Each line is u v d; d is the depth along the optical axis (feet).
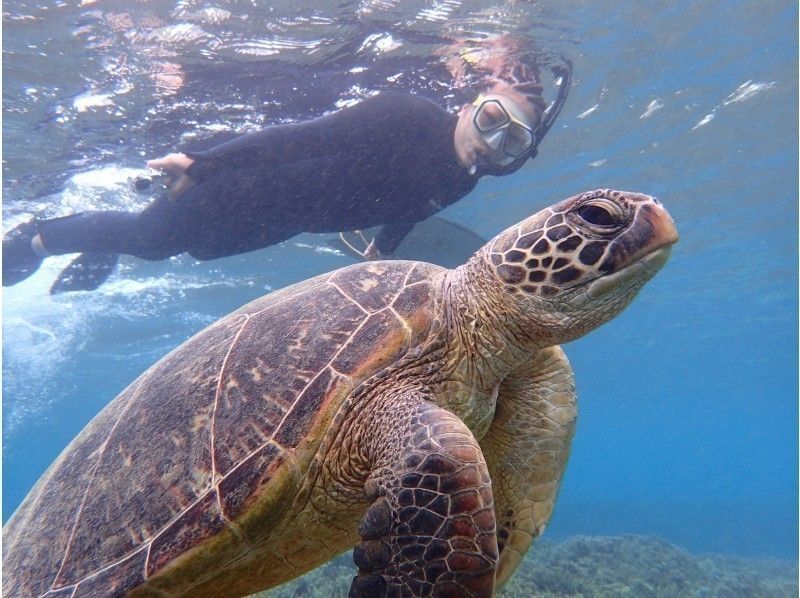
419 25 4.86
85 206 7.02
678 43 5.74
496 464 2.13
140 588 1.48
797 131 7.89
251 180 4.04
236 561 1.60
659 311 17.44
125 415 1.90
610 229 1.76
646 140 7.79
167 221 4.23
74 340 14.93
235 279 11.51
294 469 1.60
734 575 10.14
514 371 2.10
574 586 6.86
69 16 4.42
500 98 4.07
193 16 4.53
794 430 59.41
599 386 33.32
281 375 1.73
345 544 1.84
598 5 4.98
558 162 8.06
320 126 3.98
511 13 4.88
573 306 1.82
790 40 5.91
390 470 1.51
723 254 12.93
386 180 4.15
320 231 4.49
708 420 53.11
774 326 20.22
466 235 6.00
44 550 1.67
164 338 16.60
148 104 5.38
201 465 1.62
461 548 1.36
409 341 1.83
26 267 4.70
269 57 5.00
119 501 1.65
